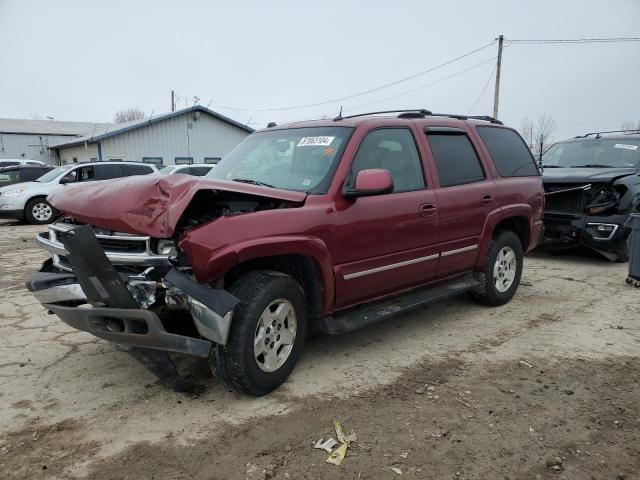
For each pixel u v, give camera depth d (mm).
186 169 16328
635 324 4973
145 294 3107
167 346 2979
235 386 3262
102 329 3094
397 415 3191
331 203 3664
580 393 3490
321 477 2578
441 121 4957
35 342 4422
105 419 3143
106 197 3221
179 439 2926
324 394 3480
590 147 9188
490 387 3588
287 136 4445
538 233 5988
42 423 3094
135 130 29984
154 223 2988
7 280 6836
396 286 4277
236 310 3178
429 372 3850
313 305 3719
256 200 3629
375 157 4090
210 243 2980
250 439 2922
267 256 3256
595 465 2674
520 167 5781
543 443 2877
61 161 37531
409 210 4195
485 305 5562
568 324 4984
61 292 3365
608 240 7473
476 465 2674
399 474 2600
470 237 4902
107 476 2590
